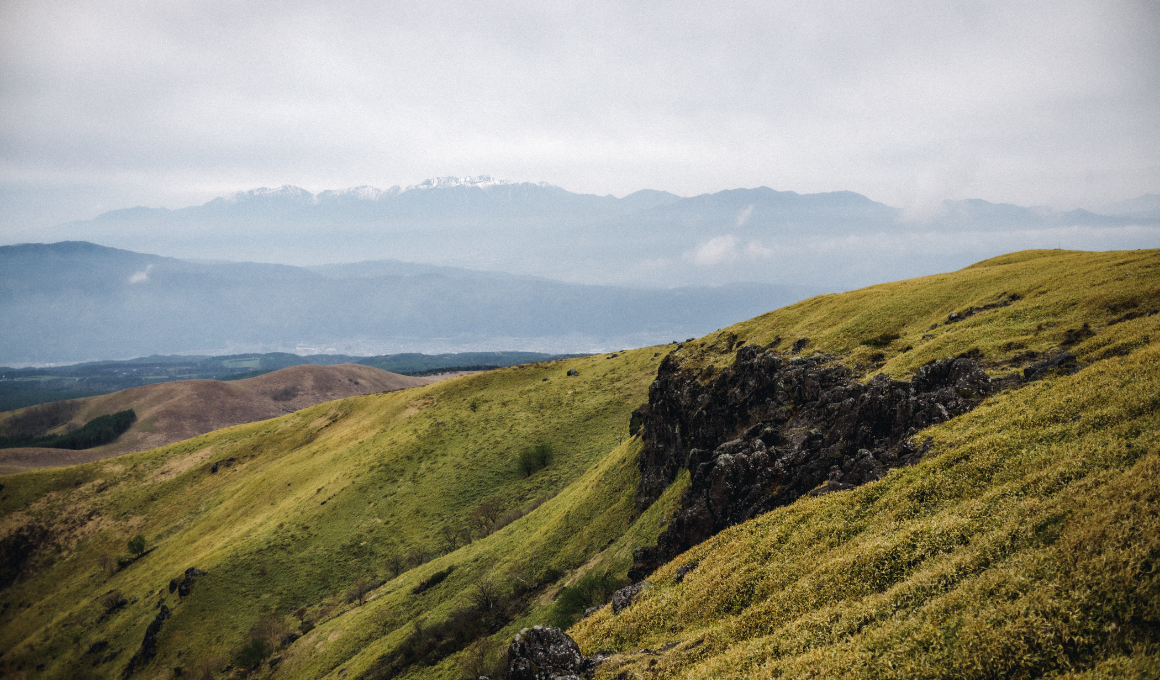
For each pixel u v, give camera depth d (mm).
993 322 53219
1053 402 30500
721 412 69125
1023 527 21906
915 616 20781
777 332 88812
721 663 25219
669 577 38500
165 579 142500
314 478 170500
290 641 104812
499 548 98812
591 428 152250
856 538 28594
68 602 160500
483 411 177375
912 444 35875
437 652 75188
